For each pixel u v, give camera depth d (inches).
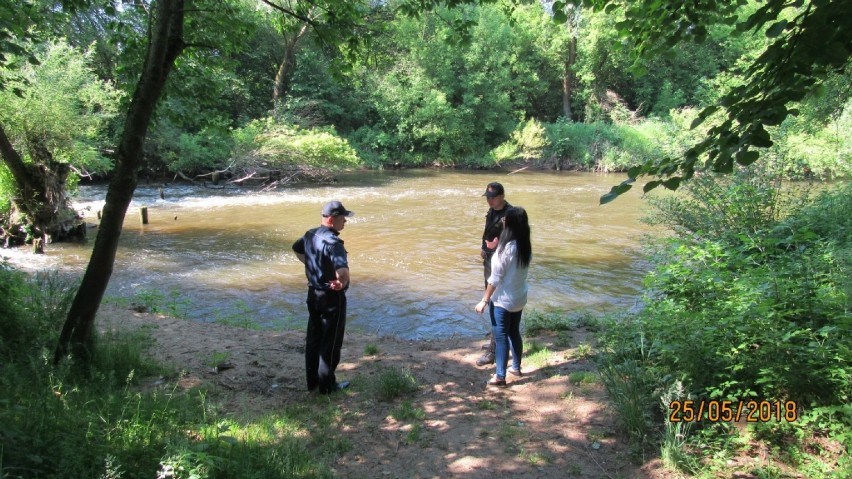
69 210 589.3
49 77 616.1
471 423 174.6
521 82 1670.8
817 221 295.0
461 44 287.0
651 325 203.2
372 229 659.4
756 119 106.6
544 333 288.8
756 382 152.3
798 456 136.8
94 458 117.0
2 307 203.5
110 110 725.9
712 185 347.3
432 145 1550.2
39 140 589.0
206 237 612.1
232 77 1132.5
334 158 1123.9
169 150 1032.2
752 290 178.7
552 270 477.7
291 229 663.1
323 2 267.4
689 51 1707.7
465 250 558.6
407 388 202.1
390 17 289.7
